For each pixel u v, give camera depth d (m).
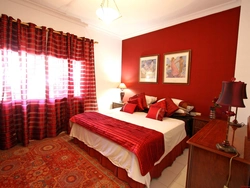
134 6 2.66
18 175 1.79
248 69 2.05
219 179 1.20
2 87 2.33
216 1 2.45
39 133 2.85
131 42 4.33
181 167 2.13
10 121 2.46
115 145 1.85
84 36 3.58
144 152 1.58
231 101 1.09
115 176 1.84
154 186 1.70
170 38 3.40
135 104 3.31
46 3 2.66
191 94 3.11
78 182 1.71
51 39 2.85
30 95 2.73
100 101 4.17
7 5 2.39
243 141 1.35
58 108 3.12
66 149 2.51
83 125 2.36
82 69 3.50
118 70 4.61
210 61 2.82
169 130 2.10
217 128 1.75
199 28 2.93
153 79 3.78
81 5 2.71
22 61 2.50
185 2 2.50
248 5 2.04
